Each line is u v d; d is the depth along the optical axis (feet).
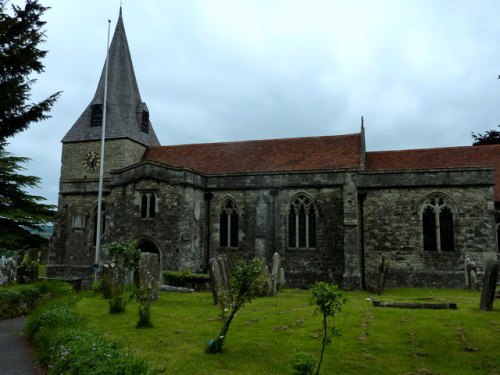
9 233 80.94
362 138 116.06
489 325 45.88
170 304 63.16
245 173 107.45
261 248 101.91
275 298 70.69
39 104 74.43
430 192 97.09
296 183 103.55
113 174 106.22
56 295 71.92
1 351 41.73
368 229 99.55
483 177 94.43
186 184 99.86
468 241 94.07
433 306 55.98
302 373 29.66
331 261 99.50
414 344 40.40
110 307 56.34
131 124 137.59
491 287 54.08
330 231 100.53
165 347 39.86
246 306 60.80
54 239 121.19
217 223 108.17
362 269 98.48
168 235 99.25
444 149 113.29
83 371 26.66
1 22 69.92
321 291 32.53
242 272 40.14
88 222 121.08
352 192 97.50
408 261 96.63
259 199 103.91
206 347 38.91
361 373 33.91
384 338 42.19
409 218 97.71
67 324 43.55
